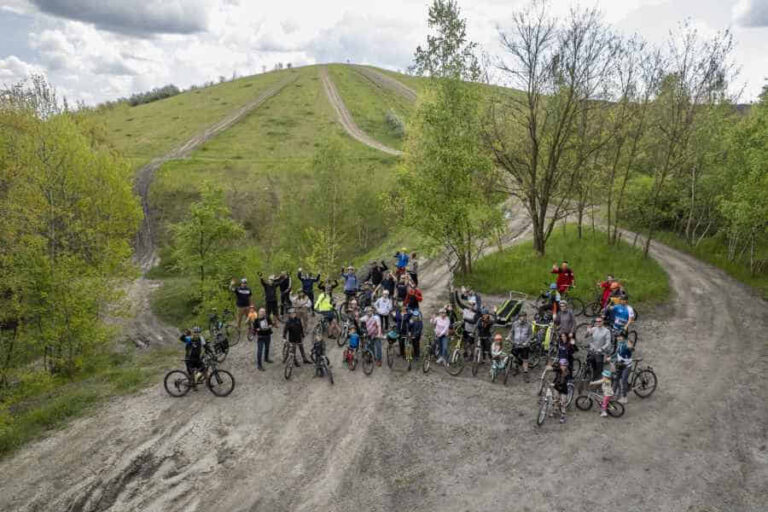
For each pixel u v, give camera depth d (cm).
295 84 12606
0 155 2505
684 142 2509
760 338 1731
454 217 2119
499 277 2430
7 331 1966
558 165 2673
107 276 2478
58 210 2331
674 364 1534
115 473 1093
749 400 1311
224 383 1497
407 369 1567
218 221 2753
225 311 2211
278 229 4550
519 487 1013
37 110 2919
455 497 996
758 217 2300
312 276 2142
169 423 1286
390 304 1802
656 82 2389
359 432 1232
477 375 1519
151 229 5262
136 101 13612
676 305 2067
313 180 5522
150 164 6844
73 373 2000
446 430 1227
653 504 949
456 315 1939
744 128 2655
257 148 8038
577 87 2411
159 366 1711
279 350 1766
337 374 1547
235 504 998
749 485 991
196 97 11825
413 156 3009
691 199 3103
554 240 3009
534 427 1223
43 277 1953
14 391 1738
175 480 1070
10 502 1009
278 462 1126
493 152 2520
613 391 1276
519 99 2483
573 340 1284
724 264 2653
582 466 1068
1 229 1914
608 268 2414
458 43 2236
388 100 11350
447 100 2202
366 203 4503
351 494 1020
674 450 1110
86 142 3231
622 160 2898
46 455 1163
